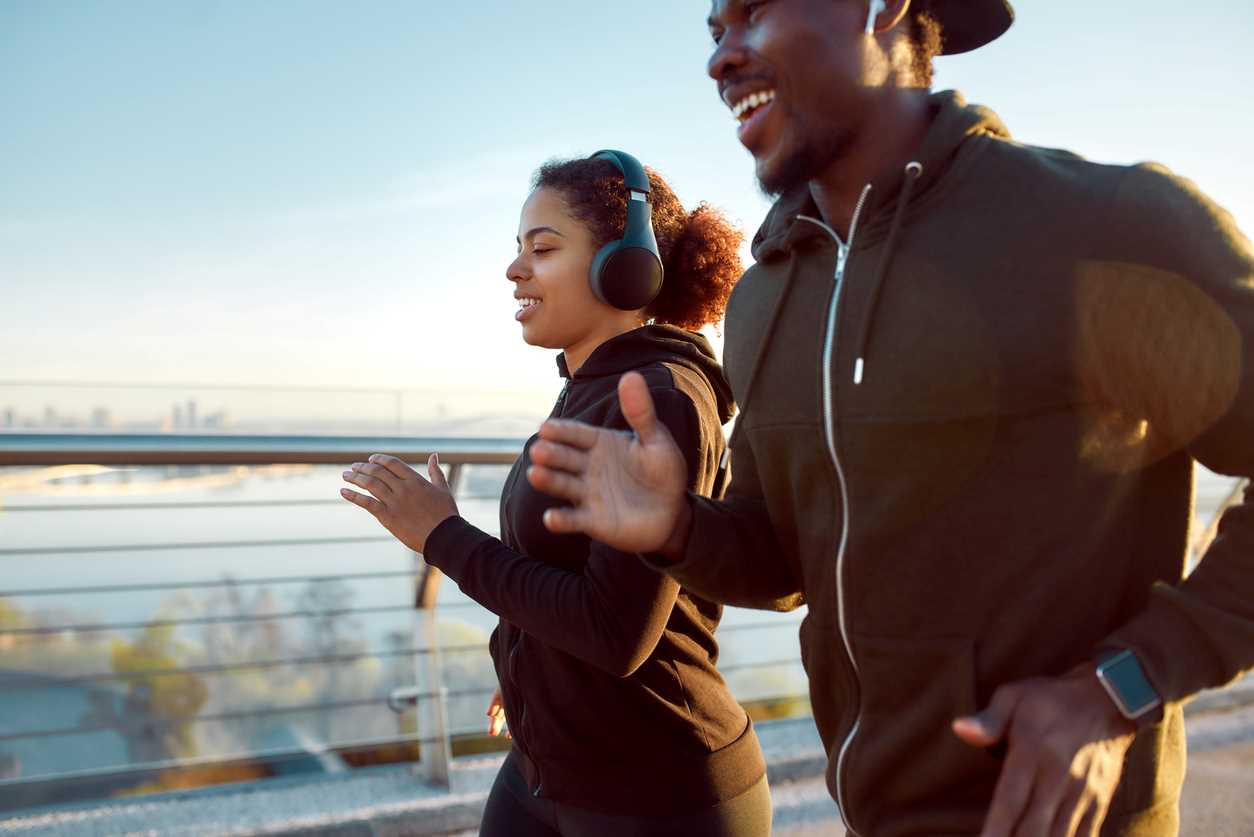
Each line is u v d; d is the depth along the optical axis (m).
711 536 1.10
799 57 0.95
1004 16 1.11
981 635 0.94
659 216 1.68
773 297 1.13
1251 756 3.11
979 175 0.94
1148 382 0.85
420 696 2.59
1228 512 0.85
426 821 2.40
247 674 2.62
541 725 1.50
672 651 1.45
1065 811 0.80
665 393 1.40
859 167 1.01
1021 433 0.90
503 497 1.66
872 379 0.96
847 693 1.09
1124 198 0.85
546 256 1.61
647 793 1.45
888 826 1.04
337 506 2.55
